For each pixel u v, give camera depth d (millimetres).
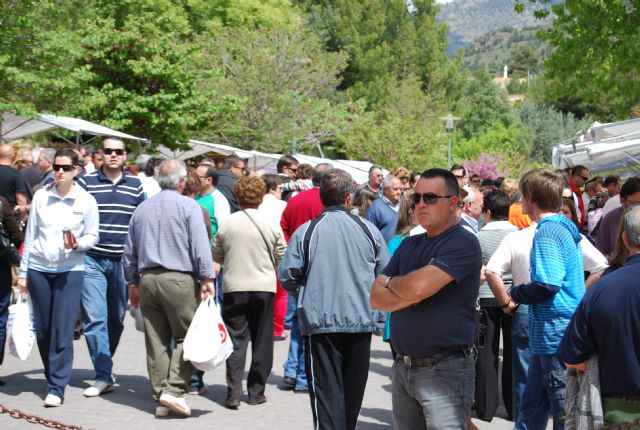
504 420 7316
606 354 3893
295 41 32438
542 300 5320
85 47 22062
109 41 22266
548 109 65938
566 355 4027
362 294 6027
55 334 7438
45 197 7449
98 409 7355
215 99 26734
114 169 8070
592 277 5953
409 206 7652
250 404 7723
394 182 9906
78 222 7457
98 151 11297
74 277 7496
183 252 7152
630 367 3840
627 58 16891
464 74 67250
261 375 7719
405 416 4680
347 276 6016
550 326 5473
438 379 4461
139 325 7590
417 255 4570
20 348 7430
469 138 67125
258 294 7594
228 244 7621
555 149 17297
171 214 7156
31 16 17672
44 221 7434
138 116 22750
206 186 9688
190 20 37969
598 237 7746
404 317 4539
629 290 3873
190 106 23250
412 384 4531
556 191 5512
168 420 7102
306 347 6082
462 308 4484
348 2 59062
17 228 8242
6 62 17453
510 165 45406
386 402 8023
